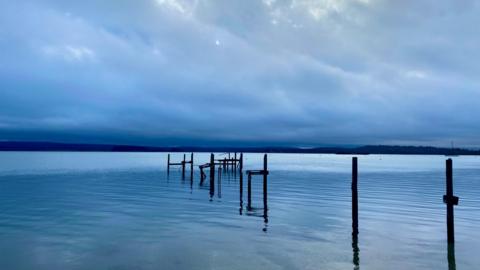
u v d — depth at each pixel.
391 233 14.94
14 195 27.83
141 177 47.56
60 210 20.55
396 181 42.53
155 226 16.12
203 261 11.17
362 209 21.05
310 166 91.06
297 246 12.88
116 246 12.78
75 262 11.09
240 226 16.16
